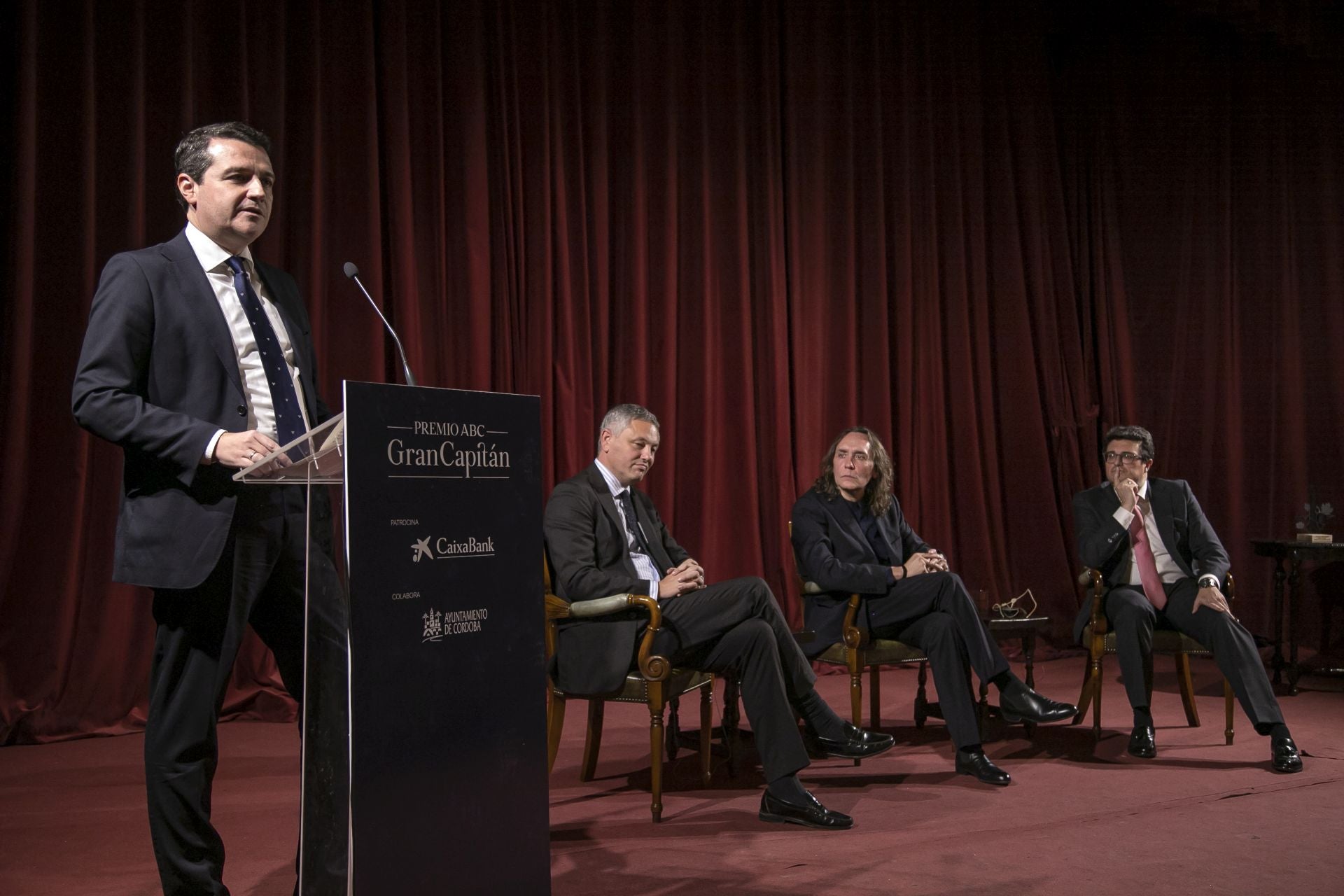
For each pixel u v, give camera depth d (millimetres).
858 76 5641
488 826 1591
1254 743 3418
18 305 3516
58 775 3051
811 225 5453
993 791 2840
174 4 3850
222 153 1805
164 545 1653
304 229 4098
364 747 1432
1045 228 6141
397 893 1459
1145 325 6211
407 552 1502
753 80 5383
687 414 5109
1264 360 6129
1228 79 6168
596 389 4848
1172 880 2127
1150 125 6223
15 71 3543
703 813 2635
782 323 5324
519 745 1649
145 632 3766
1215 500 6094
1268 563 6004
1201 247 6172
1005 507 5918
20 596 3543
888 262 5707
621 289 4953
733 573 5148
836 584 3242
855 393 5516
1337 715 3967
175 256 1786
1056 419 6039
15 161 3520
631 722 3848
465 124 4512
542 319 4672
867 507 3574
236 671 3887
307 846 1600
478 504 1613
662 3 5105
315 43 4137
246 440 1598
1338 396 6047
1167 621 3488
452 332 4473
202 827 1687
